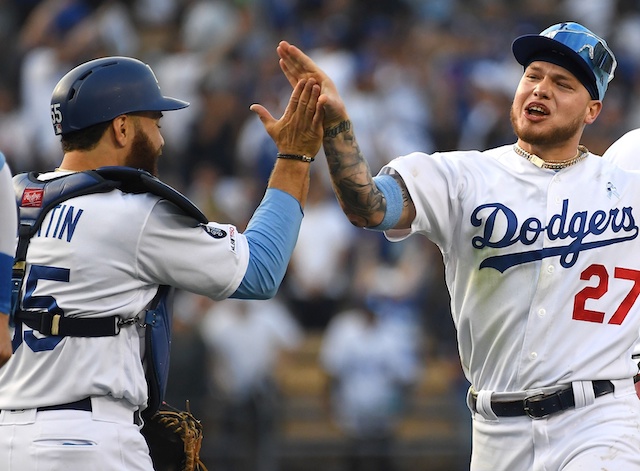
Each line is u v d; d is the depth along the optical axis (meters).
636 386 18.14
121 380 14.66
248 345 36.97
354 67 45.84
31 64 44.44
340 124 15.84
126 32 48.41
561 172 16.33
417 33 50.41
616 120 45.84
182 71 45.75
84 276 14.62
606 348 15.94
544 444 15.97
